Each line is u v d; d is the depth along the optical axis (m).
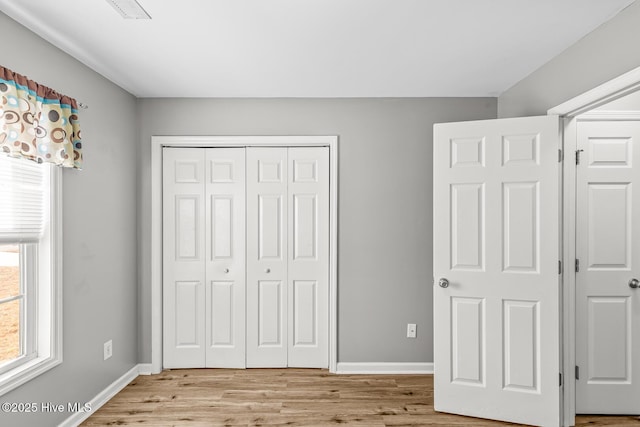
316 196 3.49
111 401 2.91
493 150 2.65
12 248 2.18
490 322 2.66
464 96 3.45
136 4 1.95
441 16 2.10
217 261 3.51
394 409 2.81
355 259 3.47
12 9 1.98
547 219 2.54
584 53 2.34
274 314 3.51
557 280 2.53
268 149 3.49
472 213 2.70
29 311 2.27
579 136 2.67
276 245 3.50
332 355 3.46
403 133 3.47
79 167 2.43
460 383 2.74
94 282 2.78
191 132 3.45
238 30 2.24
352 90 3.30
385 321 3.47
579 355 2.67
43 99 2.19
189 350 3.50
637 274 2.66
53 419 2.35
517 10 2.04
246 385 3.19
